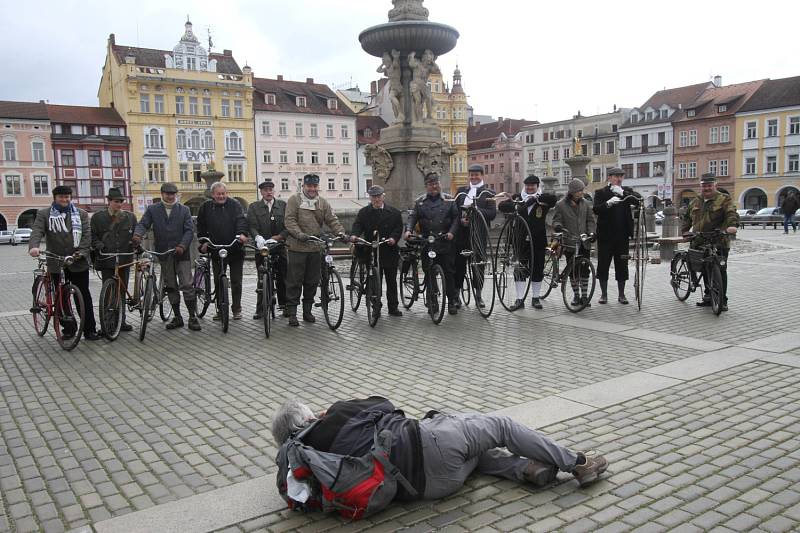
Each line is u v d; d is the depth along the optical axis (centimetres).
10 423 534
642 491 380
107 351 796
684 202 7331
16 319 1066
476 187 1005
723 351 703
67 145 6144
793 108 6312
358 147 7719
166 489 403
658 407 524
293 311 939
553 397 557
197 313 1047
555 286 1032
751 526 337
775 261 1722
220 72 6806
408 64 1658
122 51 6556
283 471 355
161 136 6500
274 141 7112
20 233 4931
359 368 686
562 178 8912
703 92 7381
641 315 938
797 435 456
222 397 595
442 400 564
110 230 888
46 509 380
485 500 374
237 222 981
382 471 348
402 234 987
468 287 1040
